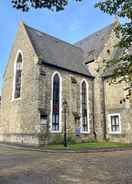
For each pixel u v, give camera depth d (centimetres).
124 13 583
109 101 2698
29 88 2436
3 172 1005
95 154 1617
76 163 1218
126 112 2477
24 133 2394
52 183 812
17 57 2775
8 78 2903
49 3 609
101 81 2798
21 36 2750
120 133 2512
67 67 2636
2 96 2962
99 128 2694
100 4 615
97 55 2877
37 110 2259
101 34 3262
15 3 600
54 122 2367
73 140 2466
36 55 2406
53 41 2962
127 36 604
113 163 1205
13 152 1755
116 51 2995
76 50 3250
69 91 2592
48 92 2381
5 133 2750
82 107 2691
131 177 891
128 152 1731
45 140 2230
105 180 853
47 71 2417
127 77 633
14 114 2628
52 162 1259
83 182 827
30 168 1091
